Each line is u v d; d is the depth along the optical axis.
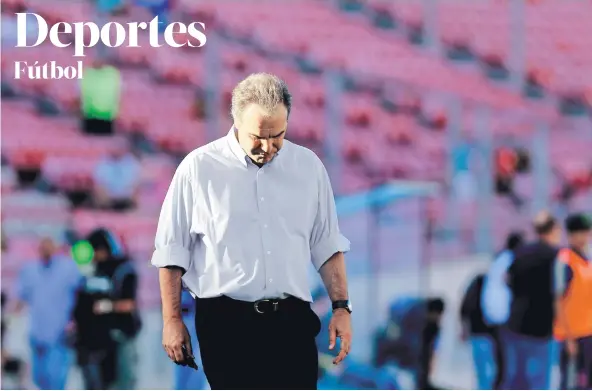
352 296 39.19
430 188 40.56
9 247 61.28
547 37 100.50
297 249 15.18
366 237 39.44
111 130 78.62
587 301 34.41
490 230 68.69
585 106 95.19
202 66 85.69
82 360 36.47
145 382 40.91
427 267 41.66
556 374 36.31
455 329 47.41
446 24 98.44
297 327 15.17
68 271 38.66
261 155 14.68
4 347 43.78
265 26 91.62
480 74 93.12
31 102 79.25
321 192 15.45
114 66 84.12
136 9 86.81
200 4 90.19
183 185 15.07
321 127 84.06
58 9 84.88
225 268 14.97
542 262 34.38
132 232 65.69
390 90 89.12
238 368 15.08
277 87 14.54
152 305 58.09
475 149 77.12
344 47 91.44
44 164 73.00
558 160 86.31
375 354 38.38
